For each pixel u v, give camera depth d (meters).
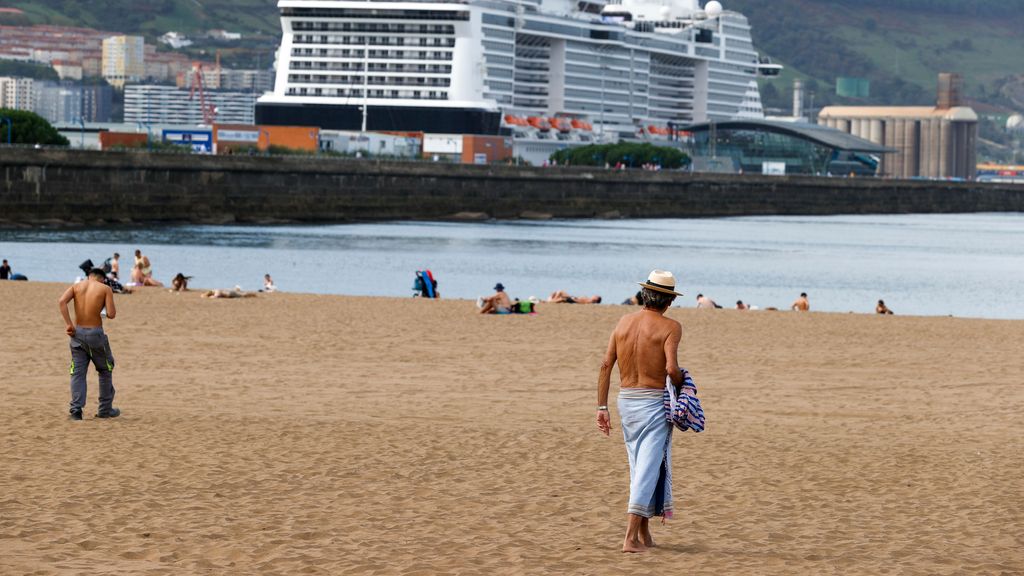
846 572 16.52
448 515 19.47
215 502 19.88
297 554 16.94
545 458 24.25
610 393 34.28
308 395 32.69
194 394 32.31
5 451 23.45
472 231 179.88
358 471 22.59
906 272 120.19
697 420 16.84
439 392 33.81
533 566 16.56
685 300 88.56
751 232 197.62
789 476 22.98
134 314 53.00
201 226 176.00
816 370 40.41
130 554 16.72
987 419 30.58
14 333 45.06
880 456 25.08
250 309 56.84
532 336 48.84
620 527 18.97
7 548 16.78
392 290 91.38
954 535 18.66
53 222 163.25
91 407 29.56
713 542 18.11
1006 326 56.56
